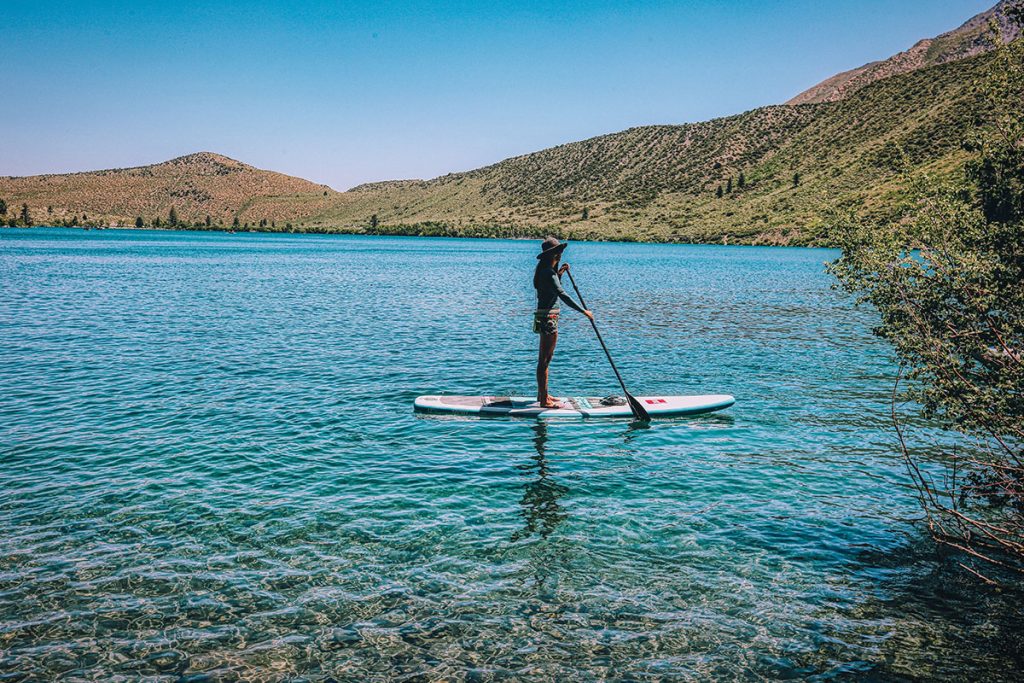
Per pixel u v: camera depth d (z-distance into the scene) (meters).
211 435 11.47
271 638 5.73
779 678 5.32
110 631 5.77
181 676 5.22
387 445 11.16
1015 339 7.29
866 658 5.57
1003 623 6.07
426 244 172.38
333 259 87.94
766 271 70.06
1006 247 7.69
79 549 7.23
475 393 15.16
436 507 8.60
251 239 184.50
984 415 7.23
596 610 6.27
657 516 8.41
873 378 16.97
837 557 7.33
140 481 9.26
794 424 12.67
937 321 7.85
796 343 22.62
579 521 8.24
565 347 21.70
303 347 20.83
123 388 14.84
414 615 6.13
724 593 6.59
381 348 20.94
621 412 13.08
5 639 5.62
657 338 23.72
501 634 5.87
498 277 58.22
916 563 7.19
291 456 10.46
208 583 6.59
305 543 7.50
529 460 10.54
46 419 12.28
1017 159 7.85
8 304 30.34
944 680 5.31
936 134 153.38
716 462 10.52
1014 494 7.24
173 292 38.84
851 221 8.38
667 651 5.65
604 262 90.56
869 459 10.60
